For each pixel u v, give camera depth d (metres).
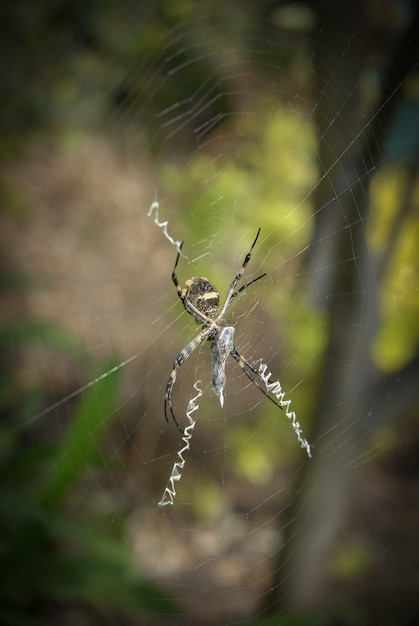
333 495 3.85
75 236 7.70
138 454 5.31
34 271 7.18
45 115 9.26
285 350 4.66
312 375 4.57
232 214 4.85
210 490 5.12
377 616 4.32
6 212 8.02
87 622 3.90
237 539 4.79
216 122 6.00
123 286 6.93
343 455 3.75
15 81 9.30
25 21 9.02
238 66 6.27
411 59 2.91
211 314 3.74
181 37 6.48
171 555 4.68
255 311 4.25
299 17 4.19
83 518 4.52
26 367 5.96
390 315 3.98
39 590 3.24
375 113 3.11
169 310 5.49
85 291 6.89
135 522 4.87
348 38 3.09
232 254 4.60
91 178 8.40
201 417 5.44
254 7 5.78
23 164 8.79
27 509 3.20
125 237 7.59
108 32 8.29
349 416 3.64
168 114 7.60
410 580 4.56
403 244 3.76
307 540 3.94
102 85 9.04
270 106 5.31
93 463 3.72
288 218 4.57
